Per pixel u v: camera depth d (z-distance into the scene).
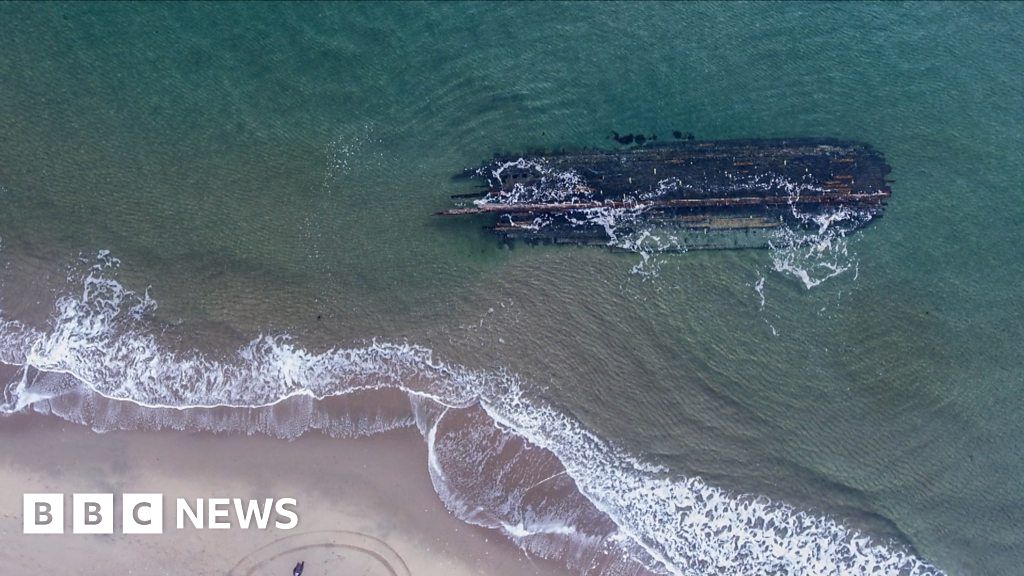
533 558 29.08
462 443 30.17
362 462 29.75
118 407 29.95
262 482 29.28
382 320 31.70
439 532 29.11
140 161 33.59
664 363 31.72
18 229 32.03
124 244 32.19
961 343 32.12
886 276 33.12
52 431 29.53
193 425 29.91
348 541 28.80
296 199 33.47
